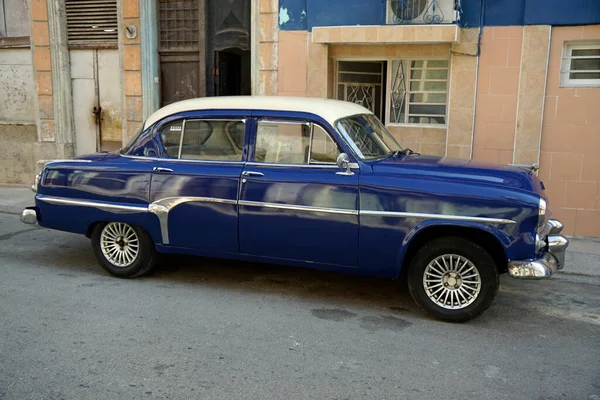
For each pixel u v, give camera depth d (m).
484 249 5.12
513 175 5.40
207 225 5.86
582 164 8.38
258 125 5.78
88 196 6.28
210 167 5.86
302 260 5.65
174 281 6.30
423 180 5.23
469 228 5.18
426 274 5.31
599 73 8.27
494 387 4.11
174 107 6.15
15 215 9.45
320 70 9.45
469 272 5.22
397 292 6.12
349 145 5.49
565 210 8.54
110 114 11.34
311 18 9.36
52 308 5.41
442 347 4.76
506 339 4.97
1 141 11.85
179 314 5.34
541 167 8.57
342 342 4.81
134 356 4.45
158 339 4.77
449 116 8.83
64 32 11.22
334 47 9.41
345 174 5.41
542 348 4.80
